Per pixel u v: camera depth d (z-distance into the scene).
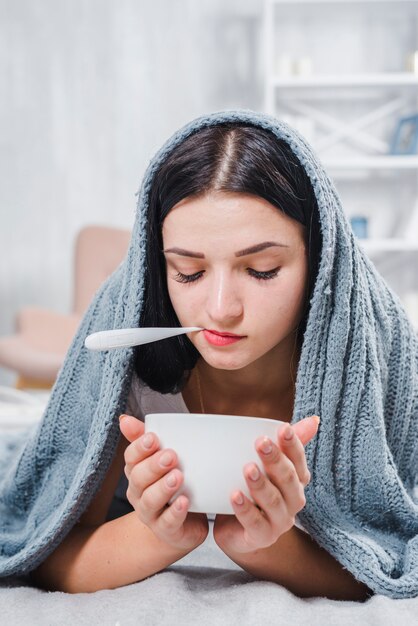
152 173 0.94
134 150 4.69
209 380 1.11
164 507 0.82
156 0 4.64
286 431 0.77
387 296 1.12
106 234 4.02
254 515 0.78
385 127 4.43
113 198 4.71
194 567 1.05
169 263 0.91
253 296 0.88
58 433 1.09
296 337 1.02
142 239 0.96
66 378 1.10
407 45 4.46
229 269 0.87
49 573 1.01
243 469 0.78
